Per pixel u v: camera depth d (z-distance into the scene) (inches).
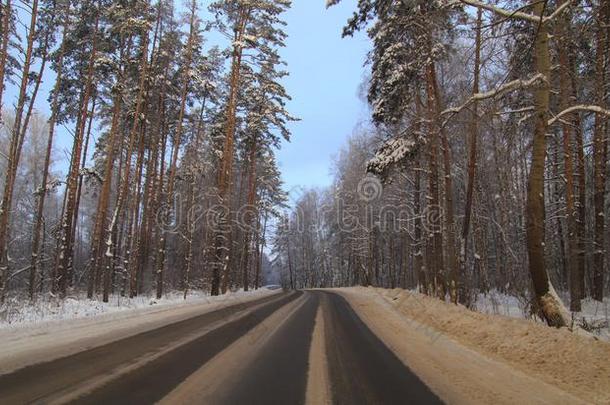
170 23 1168.8
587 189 1025.5
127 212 1758.1
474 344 437.1
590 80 551.5
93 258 982.4
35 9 827.4
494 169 1077.1
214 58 1378.0
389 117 857.5
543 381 298.8
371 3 783.7
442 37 717.3
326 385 281.3
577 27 465.4
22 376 273.1
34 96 925.8
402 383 289.7
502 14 429.7
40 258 1493.6
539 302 448.8
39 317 562.9
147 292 1286.9
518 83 455.2
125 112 1226.0
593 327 498.6
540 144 455.8
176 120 1341.0
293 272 3570.4
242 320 609.6
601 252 826.8
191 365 322.7
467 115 691.4
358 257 2258.9
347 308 833.5
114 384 264.2
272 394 258.2
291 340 452.8
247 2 1181.7
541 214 454.9
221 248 1231.5
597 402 255.3
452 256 741.9
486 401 253.0
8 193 817.5
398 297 994.1
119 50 1071.0
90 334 439.5
